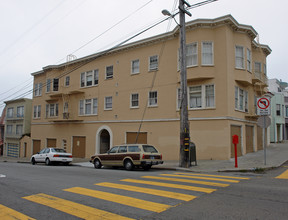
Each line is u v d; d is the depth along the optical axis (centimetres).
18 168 1545
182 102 1400
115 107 2306
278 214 504
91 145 2478
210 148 1706
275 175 1044
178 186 799
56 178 1041
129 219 494
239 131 1864
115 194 701
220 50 1744
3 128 4316
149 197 658
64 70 2862
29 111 3709
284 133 3641
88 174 1164
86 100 2598
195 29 1797
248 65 1912
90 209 567
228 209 543
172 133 1911
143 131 2072
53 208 586
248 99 2028
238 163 1451
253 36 1948
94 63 2545
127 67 2253
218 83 1727
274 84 3566
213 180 916
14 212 563
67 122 2762
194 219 485
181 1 1398
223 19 1712
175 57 1950
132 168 1373
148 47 2123
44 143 3030
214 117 1711
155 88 2038
